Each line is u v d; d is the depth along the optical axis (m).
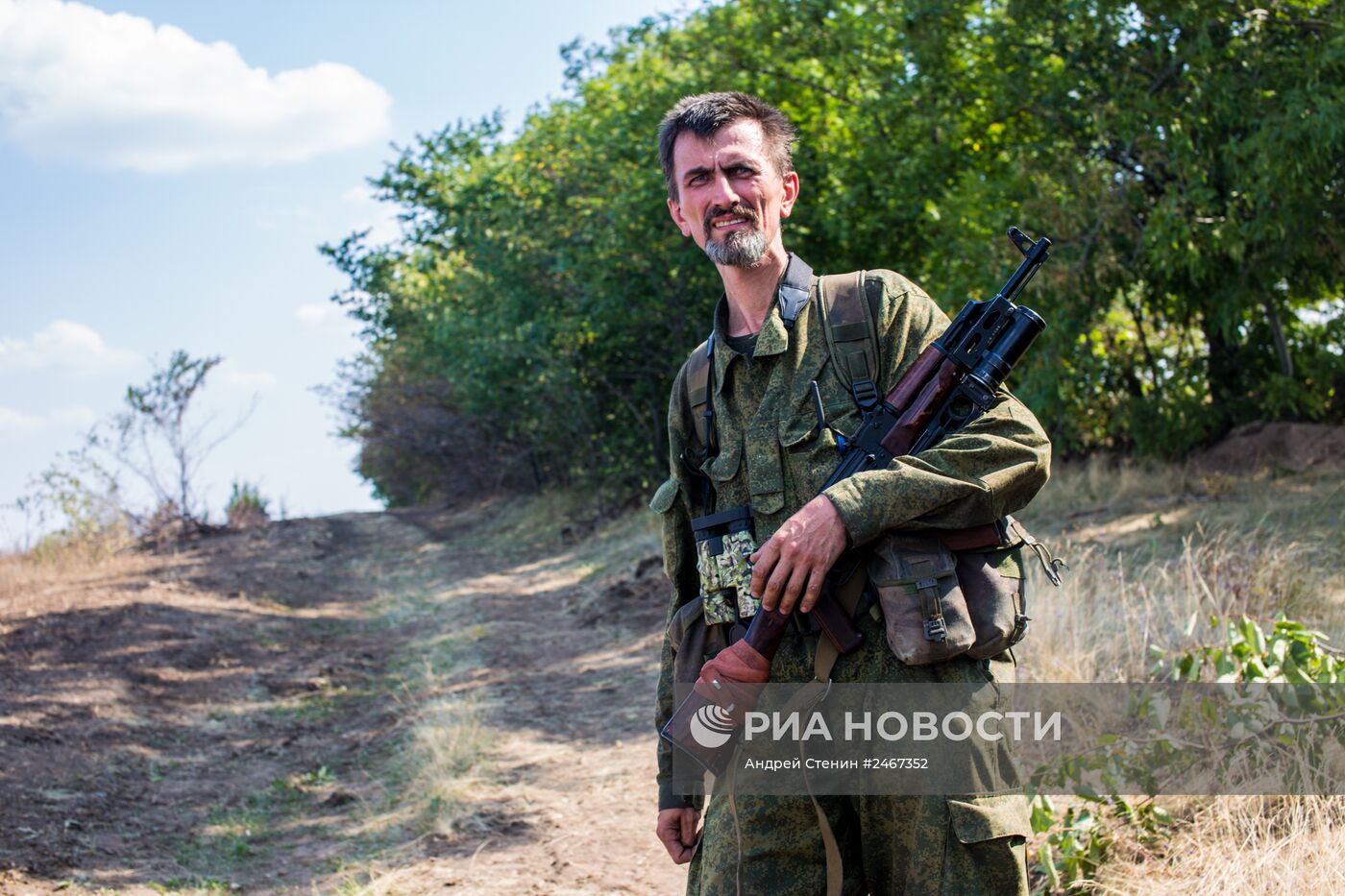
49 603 11.26
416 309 21.20
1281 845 2.78
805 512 1.87
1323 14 9.51
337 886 4.36
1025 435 1.93
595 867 4.16
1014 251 9.96
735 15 12.52
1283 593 5.06
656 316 14.56
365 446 31.28
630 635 8.74
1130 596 5.22
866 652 1.93
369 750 6.45
